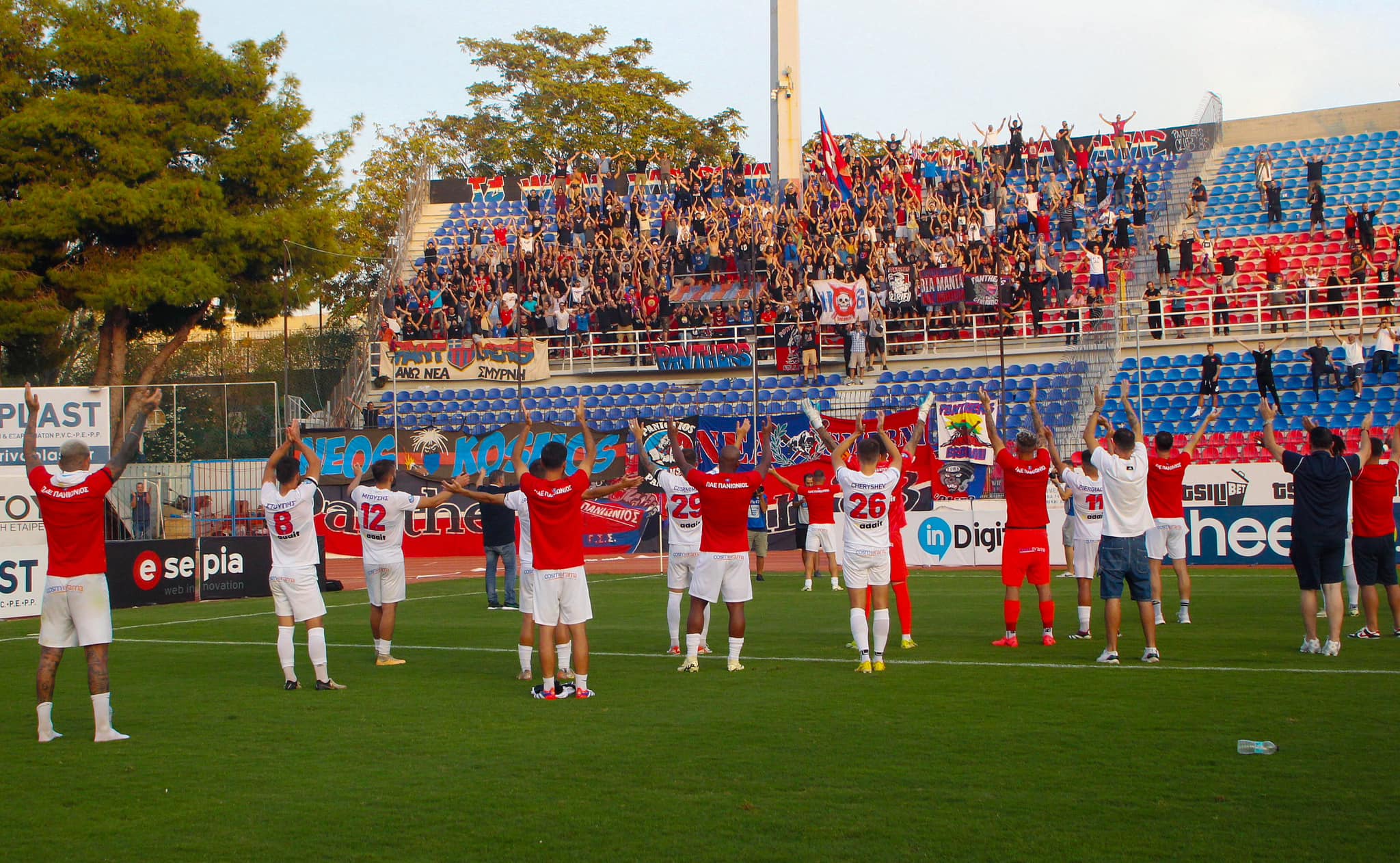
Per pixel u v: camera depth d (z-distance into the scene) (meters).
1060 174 38.09
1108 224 34.69
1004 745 7.98
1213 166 38.06
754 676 10.93
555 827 6.39
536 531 10.05
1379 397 28.38
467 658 12.62
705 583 11.23
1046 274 32.62
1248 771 7.21
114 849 6.18
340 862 5.91
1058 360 31.05
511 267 36.53
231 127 35.38
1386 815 6.32
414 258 40.88
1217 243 34.84
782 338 32.59
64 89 33.09
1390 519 12.45
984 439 26.36
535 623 10.82
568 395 33.66
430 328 35.72
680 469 11.23
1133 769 7.31
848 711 9.23
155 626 16.20
